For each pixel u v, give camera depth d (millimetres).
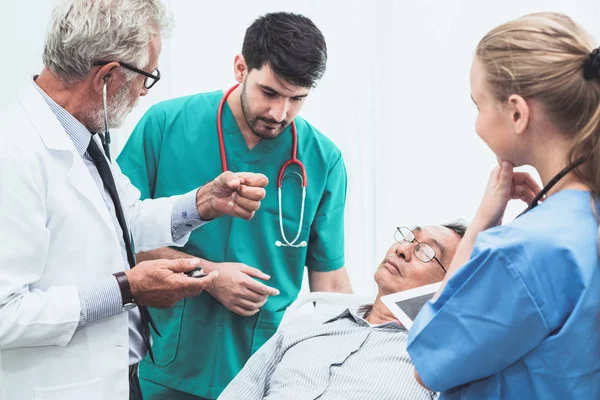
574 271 885
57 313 1227
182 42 2158
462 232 1738
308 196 1864
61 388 1293
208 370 1818
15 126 1273
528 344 898
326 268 1955
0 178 1204
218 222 1793
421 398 1435
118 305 1292
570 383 906
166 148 1812
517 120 927
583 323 888
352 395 1454
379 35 2131
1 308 1204
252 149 1817
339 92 2164
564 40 899
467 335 923
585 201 924
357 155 2182
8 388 1276
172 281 1307
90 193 1311
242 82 1736
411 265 1663
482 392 958
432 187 2205
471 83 979
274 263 1859
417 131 2176
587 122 901
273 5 2141
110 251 1341
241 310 1736
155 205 1621
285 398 1477
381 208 2217
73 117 1329
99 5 1250
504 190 1033
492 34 948
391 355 1515
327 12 2127
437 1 2104
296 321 1685
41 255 1234
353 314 1635
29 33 1841
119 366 1354
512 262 888
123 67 1281
